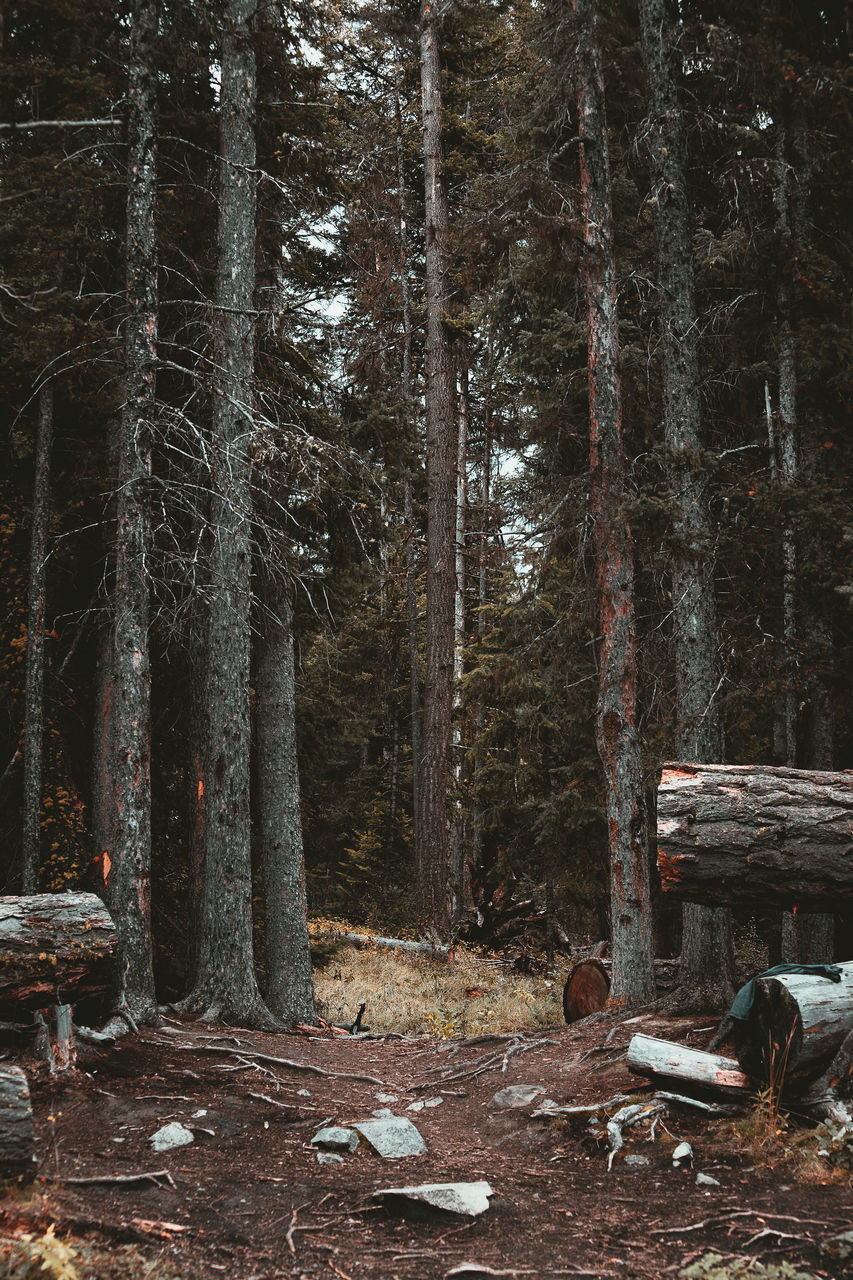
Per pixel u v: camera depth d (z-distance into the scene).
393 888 24.47
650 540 10.06
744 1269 3.97
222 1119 6.41
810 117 10.88
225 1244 4.39
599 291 10.78
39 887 9.84
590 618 11.91
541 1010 13.05
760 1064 5.99
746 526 9.57
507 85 17.19
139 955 8.82
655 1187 5.12
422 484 14.06
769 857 6.70
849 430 10.38
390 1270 4.16
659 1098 6.24
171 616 11.38
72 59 10.24
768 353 11.56
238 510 10.44
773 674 9.66
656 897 15.41
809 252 10.09
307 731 14.12
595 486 10.65
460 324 19.62
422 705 26.41
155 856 12.55
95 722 10.77
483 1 21.03
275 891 11.29
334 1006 13.04
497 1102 7.22
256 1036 9.47
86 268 10.93
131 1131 5.98
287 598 11.76
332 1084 8.00
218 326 10.85
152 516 10.91
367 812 25.64
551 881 17.47
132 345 9.47
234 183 11.03
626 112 12.33
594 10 10.80
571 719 14.65
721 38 9.80
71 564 11.16
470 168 20.42
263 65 11.80
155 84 9.73
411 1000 13.85
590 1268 4.14
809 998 5.77
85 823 10.67
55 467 11.16
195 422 11.72
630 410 12.28
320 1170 5.55
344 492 11.57
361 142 18.53
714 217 12.23
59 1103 6.34
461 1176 5.52
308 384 12.77
